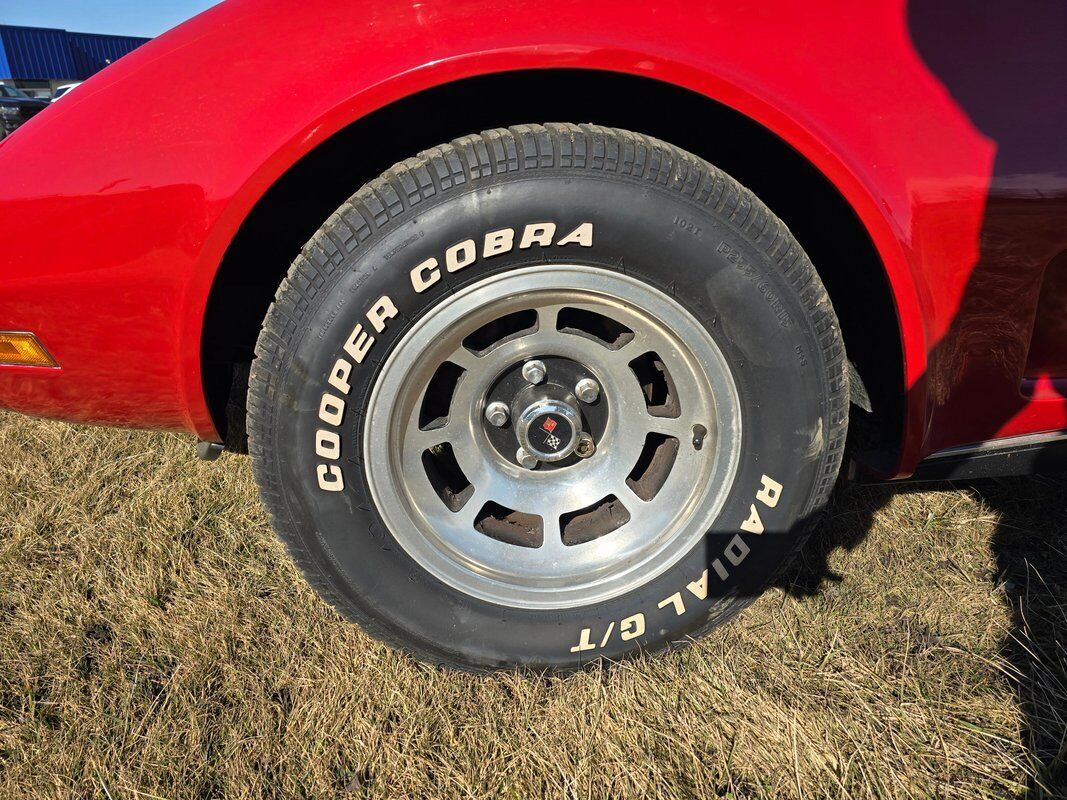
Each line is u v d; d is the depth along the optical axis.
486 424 1.59
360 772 1.42
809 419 1.51
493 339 1.63
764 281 1.42
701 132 1.61
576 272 1.41
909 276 1.40
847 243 1.66
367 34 1.28
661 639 1.64
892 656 1.65
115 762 1.43
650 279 1.42
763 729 1.47
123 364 1.45
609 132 1.36
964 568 1.91
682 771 1.41
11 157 1.35
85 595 1.86
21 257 1.34
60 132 1.35
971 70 1.35
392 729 1.50
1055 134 1.36
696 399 1.55
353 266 1.35
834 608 1.79
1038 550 1.96
